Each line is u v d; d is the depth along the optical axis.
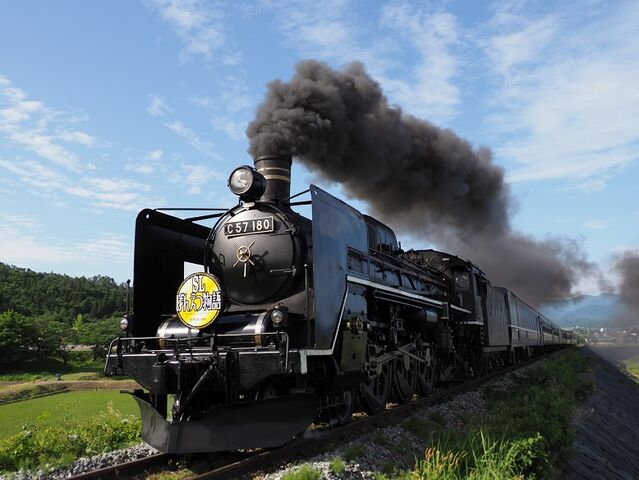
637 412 24.28
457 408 10.71
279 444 6.10
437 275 15.12
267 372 6.04
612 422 17.84
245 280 7.51
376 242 10.62
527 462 7.52
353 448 6.37
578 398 18.30
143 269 7.80
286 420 6.26
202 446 5.90
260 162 8.59
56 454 6.90
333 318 7.16
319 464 5.70
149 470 5.95
